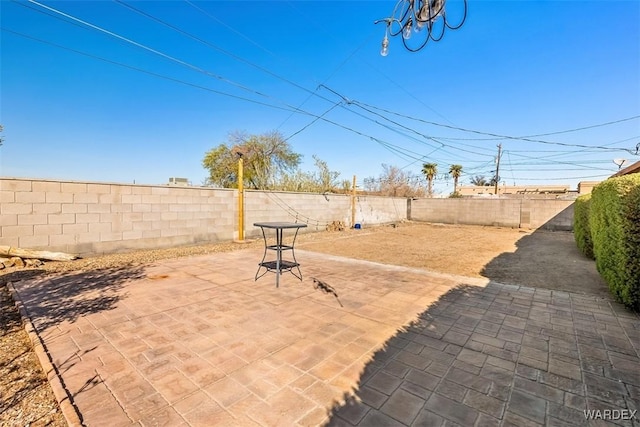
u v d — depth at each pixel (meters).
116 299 3.67
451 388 1.97
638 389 1.97
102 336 2.67
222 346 2.52
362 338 2.70
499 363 2.29
